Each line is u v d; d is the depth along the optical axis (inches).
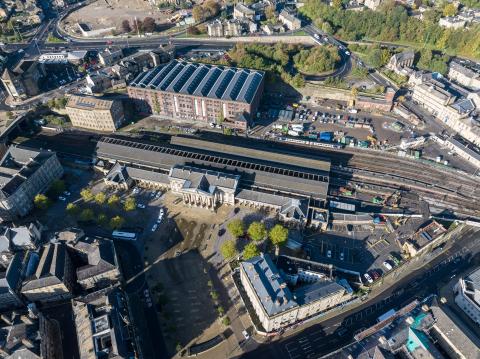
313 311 7790.4
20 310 7805.1
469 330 7298.2
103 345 6604.3
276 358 7288.4
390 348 6978.4
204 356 7303.2
